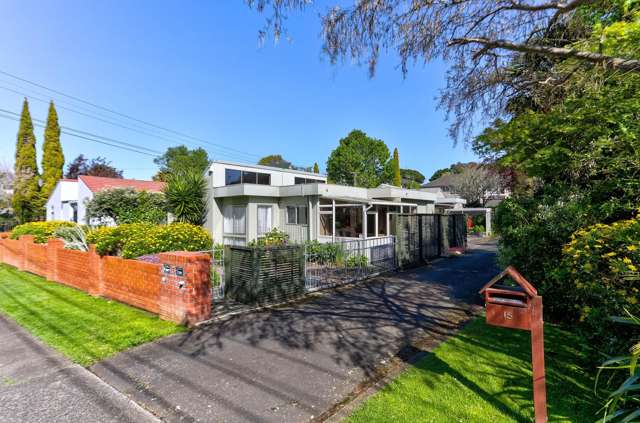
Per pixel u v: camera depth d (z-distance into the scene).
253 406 2.90
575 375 3.21
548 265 4.88
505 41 4.17
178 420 2.71
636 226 3.11
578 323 4.09
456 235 15.37
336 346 4.26
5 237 13.52
